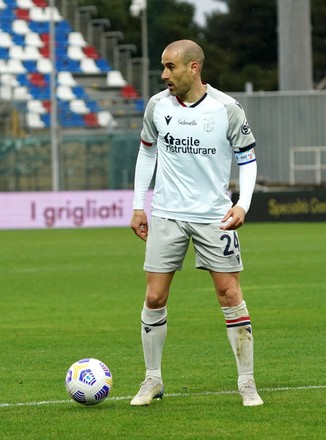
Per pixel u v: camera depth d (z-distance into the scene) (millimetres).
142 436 13906
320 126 87312
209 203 15688
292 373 18875
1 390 17781
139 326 26062
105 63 94875
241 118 15617
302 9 86375
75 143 73938
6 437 14023
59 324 26578
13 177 73750
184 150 15633
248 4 146625
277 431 14062
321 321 26172
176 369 19578
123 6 143250
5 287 35594
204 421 14719
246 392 15773
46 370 19859
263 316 27234
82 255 48750
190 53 15391
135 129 81500
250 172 15766
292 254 47094
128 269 41625
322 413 15164
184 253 15992
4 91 87438
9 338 24281
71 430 14336
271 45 146625
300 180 87250
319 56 144875
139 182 16438
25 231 67500
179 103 15664
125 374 19203
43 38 93500
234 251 15695
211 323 26266
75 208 70875
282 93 87438
